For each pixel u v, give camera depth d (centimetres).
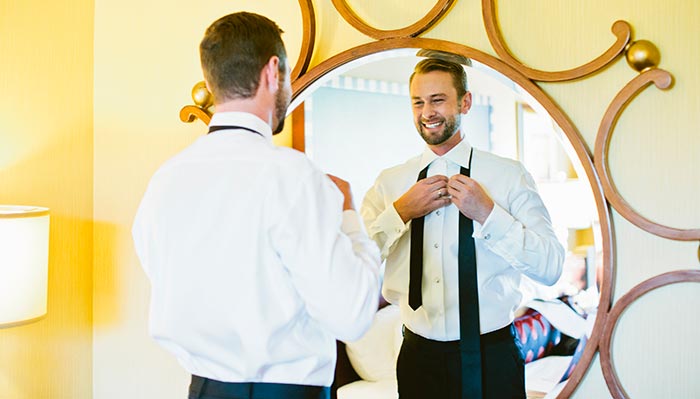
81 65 193
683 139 131
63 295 193
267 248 107
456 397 150
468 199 146
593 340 136
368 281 104
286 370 112
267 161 108
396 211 155
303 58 164
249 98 114
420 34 153
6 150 183
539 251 140
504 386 146
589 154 138
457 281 150
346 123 159
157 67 188
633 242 135
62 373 193
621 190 136
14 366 186
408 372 155
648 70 130
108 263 195
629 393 136
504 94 143
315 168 109
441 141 150
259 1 177
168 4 187
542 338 142
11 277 162
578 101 139
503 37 146
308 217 104
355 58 157
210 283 110
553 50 141
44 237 171
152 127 188
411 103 152
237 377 112
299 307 109
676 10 131
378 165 157
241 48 111
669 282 131
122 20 191
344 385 160
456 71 147
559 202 139
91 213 196
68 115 192
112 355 195
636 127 135
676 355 132
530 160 141
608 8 136
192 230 112
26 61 186
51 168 190
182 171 114
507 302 145
